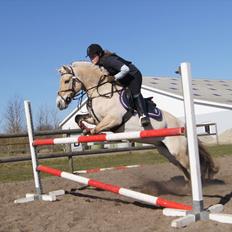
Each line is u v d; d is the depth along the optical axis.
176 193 7.32
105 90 6.74
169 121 6.91
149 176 9.82
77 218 5.64
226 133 33.12
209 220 4.88
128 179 9.40
